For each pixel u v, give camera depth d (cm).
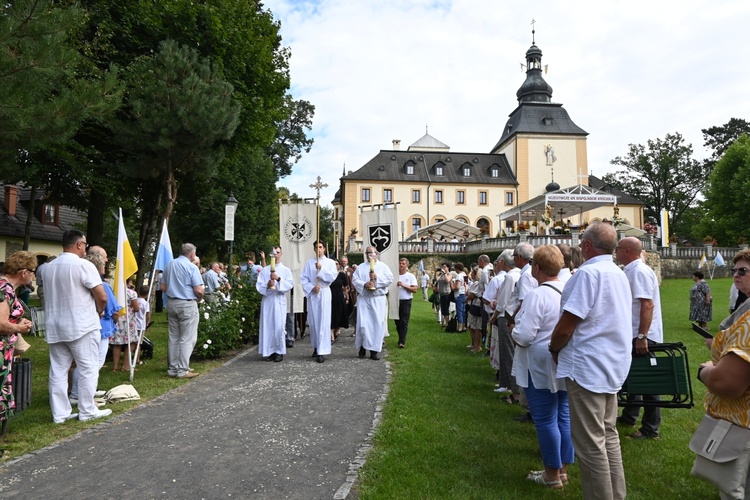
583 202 3025
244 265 1512
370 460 460
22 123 650
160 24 1544
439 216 6031
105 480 422
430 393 695
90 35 1421
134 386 741
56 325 575
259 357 988
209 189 2169
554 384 404
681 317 1669
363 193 5988
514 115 6494
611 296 348
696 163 5891
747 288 333
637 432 549
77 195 1717
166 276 809
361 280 970
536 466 456
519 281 535
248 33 1778
